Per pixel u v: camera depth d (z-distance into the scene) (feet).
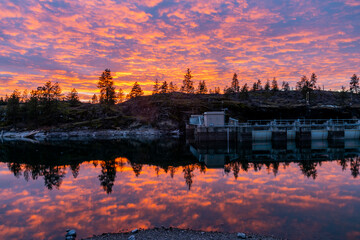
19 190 72.38
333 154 149.28
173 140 263.29
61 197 64.59
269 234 40.14
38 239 40.55
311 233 40.70
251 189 69.36
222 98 446.60
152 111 380.58
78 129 328.08
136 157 143.95
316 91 585.63
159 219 47.47
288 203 56.80
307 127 199.62
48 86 361.30
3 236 41.81
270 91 588.91
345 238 38.91
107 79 402.31
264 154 154.10
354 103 457.27
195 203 57.21
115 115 377.50
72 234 40.75
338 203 56.65
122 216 49.67
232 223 45.01
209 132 199.62
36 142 243.81
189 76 523.70
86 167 111.34
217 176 88.12
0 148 189.67
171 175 91.56
